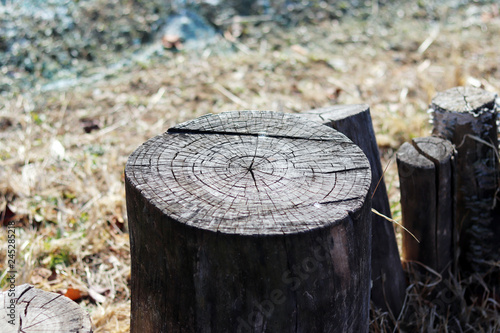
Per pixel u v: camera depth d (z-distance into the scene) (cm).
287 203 107
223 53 229
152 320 114
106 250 157
